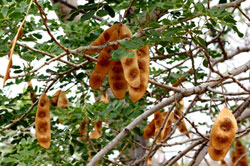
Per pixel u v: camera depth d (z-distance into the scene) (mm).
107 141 4160
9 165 3672
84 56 2914
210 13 2506
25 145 3814
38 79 3385
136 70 2244
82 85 4672
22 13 2703
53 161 4160
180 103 4395
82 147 4062
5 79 1882
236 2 3037
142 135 4035
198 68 4926
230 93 3129
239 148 5102
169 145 3854
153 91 4777
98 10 2580
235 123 2422
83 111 3607
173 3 2492
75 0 4715
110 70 2598
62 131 3996
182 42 3586
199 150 4488
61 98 3807
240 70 3688
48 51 3531
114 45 2422
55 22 3932
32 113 3785
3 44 2732
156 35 2605
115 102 3826
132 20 3955
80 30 3938
